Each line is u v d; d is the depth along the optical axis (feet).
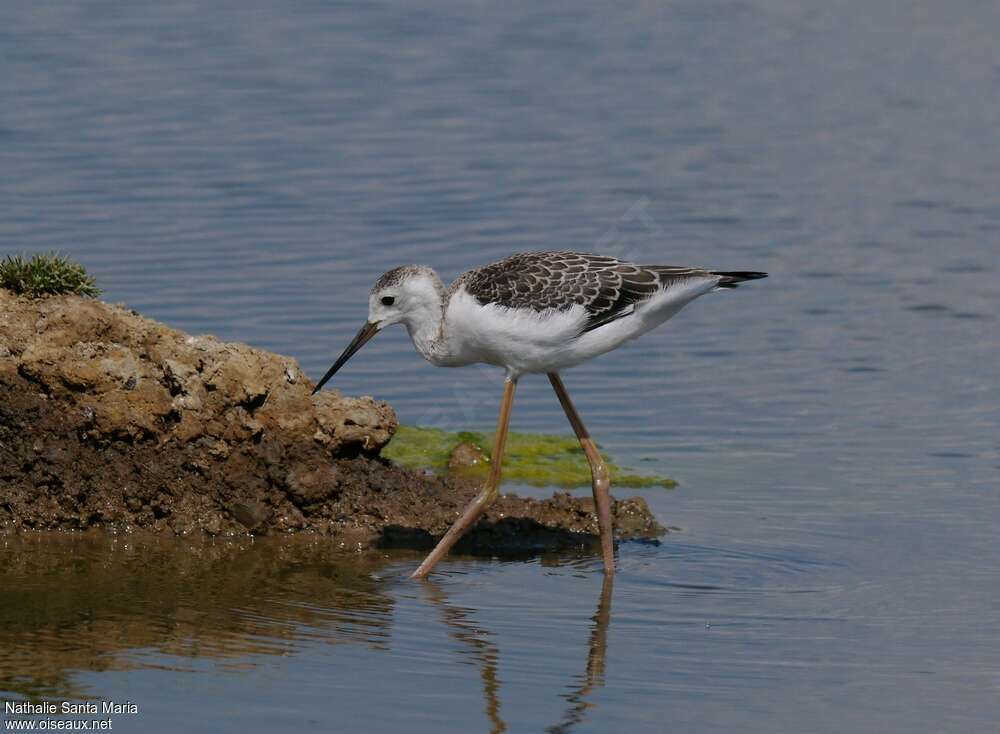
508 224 72.13
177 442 44.62
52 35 100.07
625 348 62.28
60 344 44.19
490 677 35.01
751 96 94.32
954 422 54.34
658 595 40.42
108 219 70.64
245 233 69.92
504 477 50.03
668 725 32.65
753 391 57.77
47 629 36.88
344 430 45.65
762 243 72.33
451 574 41.98
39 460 43.88
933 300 66.18
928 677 35.14
